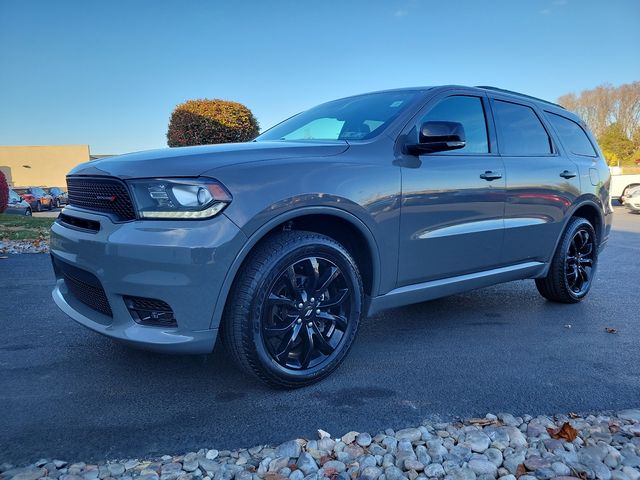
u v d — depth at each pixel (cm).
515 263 407
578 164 457
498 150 384
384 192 298
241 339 256
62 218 304
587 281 482
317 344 287
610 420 250
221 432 239
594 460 215
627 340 373
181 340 243
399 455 218
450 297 499
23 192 2886
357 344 361
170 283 238
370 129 327
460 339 373
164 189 242
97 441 229
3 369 308
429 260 331
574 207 447
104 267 248
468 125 369
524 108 428
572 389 288
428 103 345
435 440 229
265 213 251
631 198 1633
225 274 243
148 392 279
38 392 278
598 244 497
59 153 4778
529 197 397
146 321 253
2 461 212
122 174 251
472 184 348
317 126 363
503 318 427
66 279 305
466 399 275
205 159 256
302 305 274
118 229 246
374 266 302
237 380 295
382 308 319
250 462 214
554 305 471
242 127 1412
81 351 338
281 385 275
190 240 236
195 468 208
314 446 224
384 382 296
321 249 276
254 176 254
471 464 212
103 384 289
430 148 308
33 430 238
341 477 203
